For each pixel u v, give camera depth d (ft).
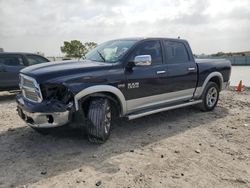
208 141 17.33
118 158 14.48
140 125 20.36
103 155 14.83
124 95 17.13
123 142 16.80
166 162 14.11
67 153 15.08
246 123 21.47
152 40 19.51
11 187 11.65
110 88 16.26
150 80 18.60
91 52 20.52
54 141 16.83
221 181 12.35
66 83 14.71
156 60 19.43
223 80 25.67
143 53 18.61
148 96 18.72
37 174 12.75
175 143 16.84
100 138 15.97
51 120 14.64
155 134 18.42
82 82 15.19
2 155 14.88
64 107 14.52
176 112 24.39
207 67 23.56
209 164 14.03
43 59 35.68
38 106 14.51
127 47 18.24
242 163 14.28
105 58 18.26
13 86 33.14
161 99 19.93
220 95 35.19
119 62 17.17
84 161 14.10
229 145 16.72
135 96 17.83
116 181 12.12
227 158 14.83
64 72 15.07
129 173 12.87
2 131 18.93
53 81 14.65
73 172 12.92
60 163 13.87
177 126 20.31
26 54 34.09
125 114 17.79
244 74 63.16
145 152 15.34
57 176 12.55
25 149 15.67
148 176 12.60
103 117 15.79
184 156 14.92
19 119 22.17
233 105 28.22
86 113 16.19
